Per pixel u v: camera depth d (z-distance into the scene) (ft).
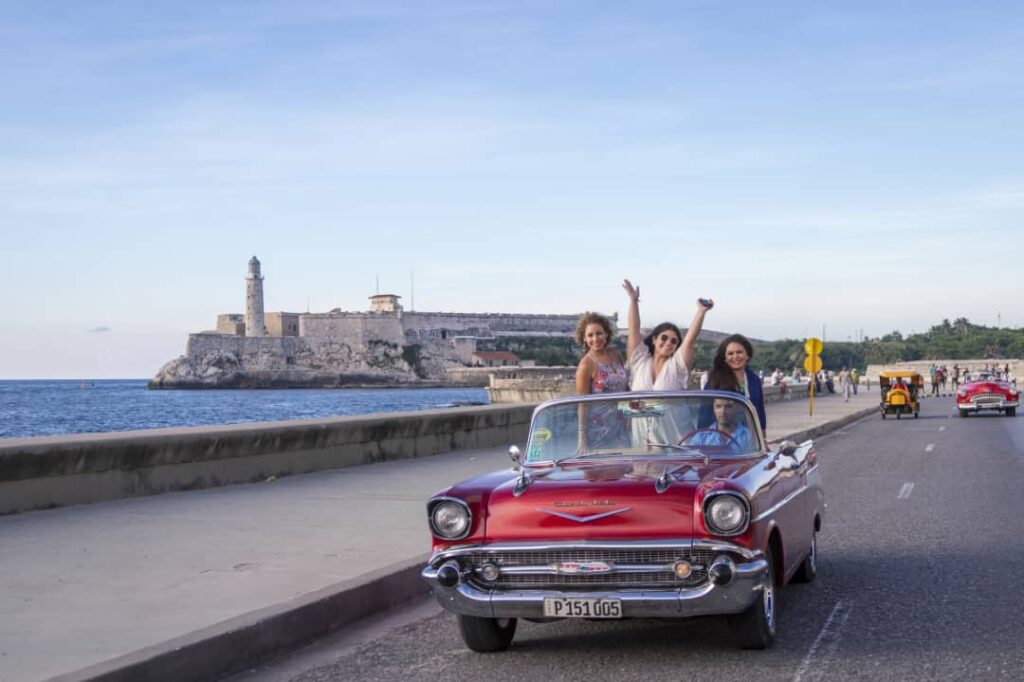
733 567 19.74
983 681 19.21
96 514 38.47
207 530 34.81
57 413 377.91
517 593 20.51
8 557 29.89
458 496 21.22
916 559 32.12
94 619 22.58
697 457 23.29
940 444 83.25
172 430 46.60
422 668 21.31
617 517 20.31
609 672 20.48
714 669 20.42
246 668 21.52
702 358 527.81
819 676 19.74
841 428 111.24
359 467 58.13
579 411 25.09
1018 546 34.01
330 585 25.93
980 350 623.77
